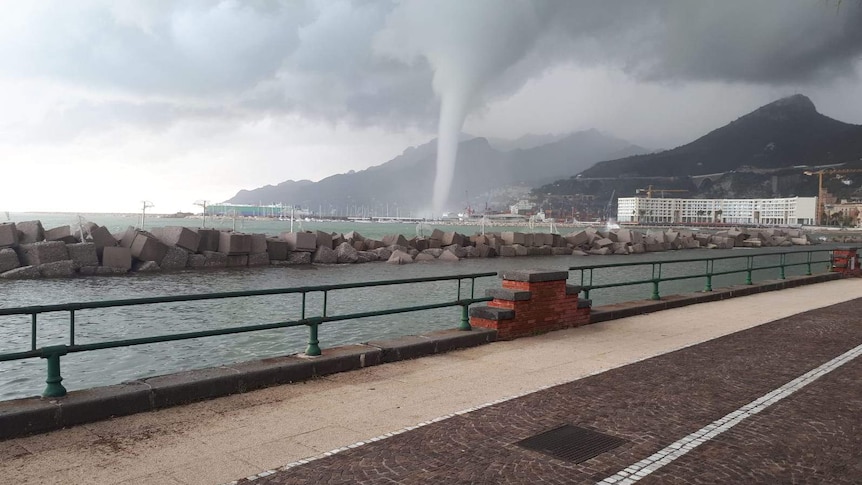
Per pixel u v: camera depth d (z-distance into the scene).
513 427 5.75
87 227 37.25
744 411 6.36
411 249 53.75
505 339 10.13
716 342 10.30
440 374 7.83
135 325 18.83
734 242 100.50
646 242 81.56
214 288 29.28
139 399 5.98
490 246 60.56
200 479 4.47
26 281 30.50
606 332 11.09
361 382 7.38
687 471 4.74
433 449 5.14
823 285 21.28
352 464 4.79
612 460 4.95
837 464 4.93
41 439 5.22
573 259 60.78
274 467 4.72
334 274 38.28
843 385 7.52
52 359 5.77
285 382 7.23
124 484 4.36
